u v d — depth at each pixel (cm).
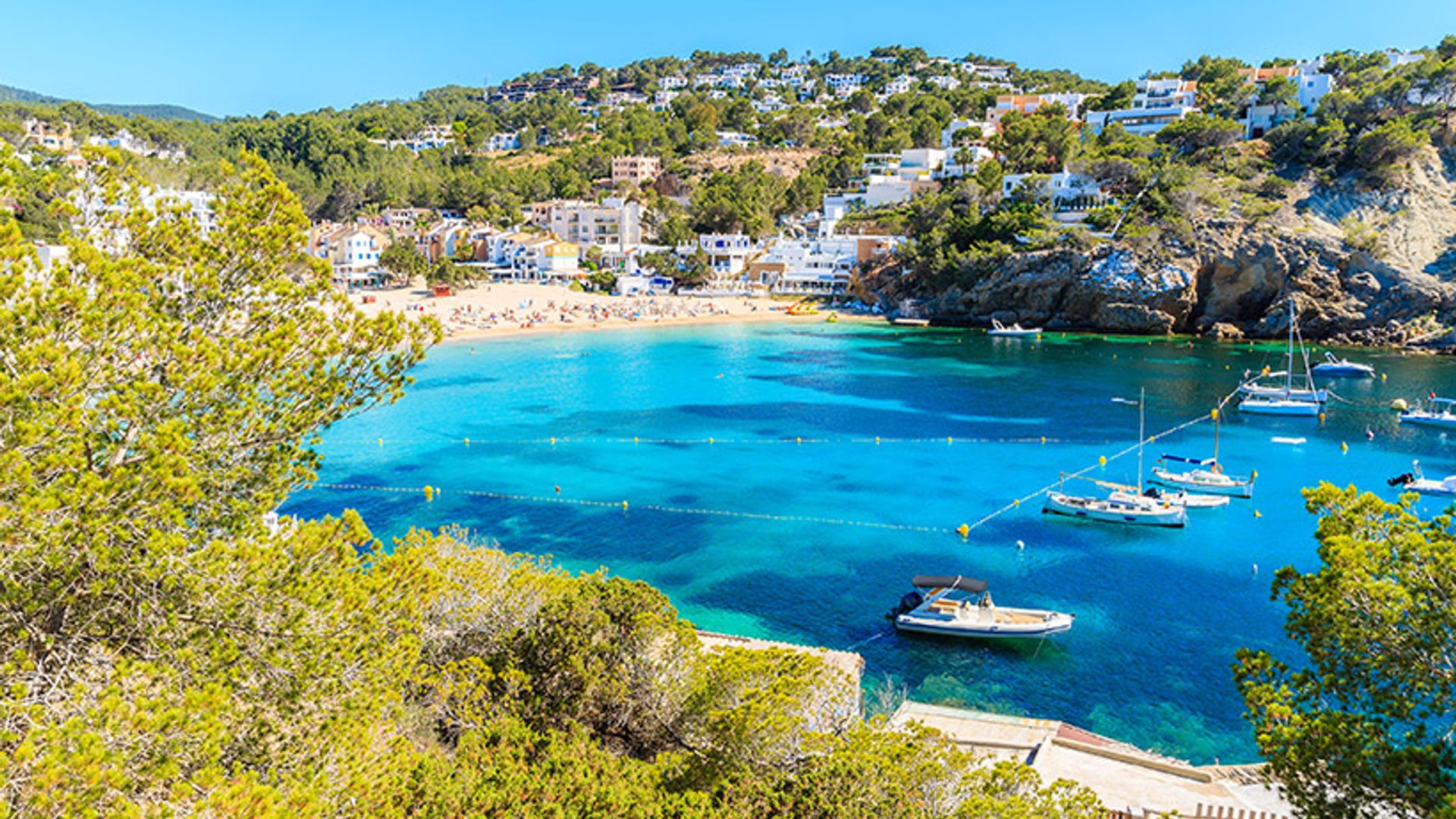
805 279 18288
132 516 1322
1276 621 4056
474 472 6612
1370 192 13988
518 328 14575
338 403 1680
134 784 1132
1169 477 6247
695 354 12638
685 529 5375
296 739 1433
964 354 12619
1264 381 10144
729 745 1998
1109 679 3566
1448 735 1538
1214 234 13975
